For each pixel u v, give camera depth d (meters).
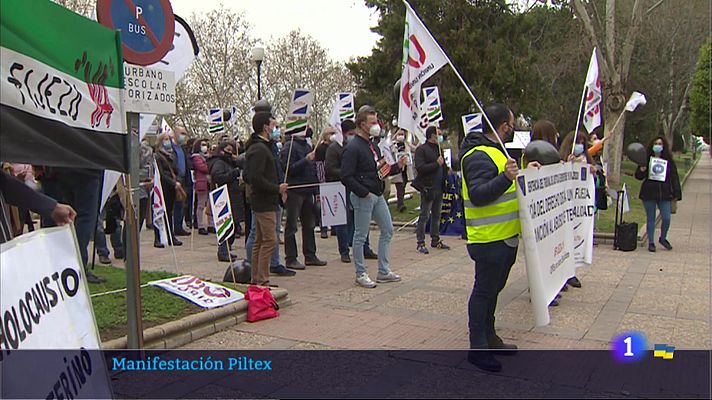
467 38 21.89
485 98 21.72
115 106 4.12
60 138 3.59
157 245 10.27
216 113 15.18
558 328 5.33
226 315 5.50
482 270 4.40
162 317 5.24
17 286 2.64
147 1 4.39
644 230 11.40
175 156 11.45
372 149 7.21
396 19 23.05
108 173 6.29
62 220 3.66
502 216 4.35
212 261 8.99
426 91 9.91
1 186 3.55
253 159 6.62
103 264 8.29
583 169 6.82
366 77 24.48
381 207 7.26
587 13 19.22
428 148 9.58
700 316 5.67
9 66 3.19
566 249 6.10
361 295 6.71
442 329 5.39
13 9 3.19
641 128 37.97
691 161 51.03
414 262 8.80
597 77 7.57
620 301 6.28
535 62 24.12
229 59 33.94
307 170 8.34
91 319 3.27
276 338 5.14
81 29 3.74
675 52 33.91
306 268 8.42
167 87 4.62
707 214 15.30
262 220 6.68
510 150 11.96
